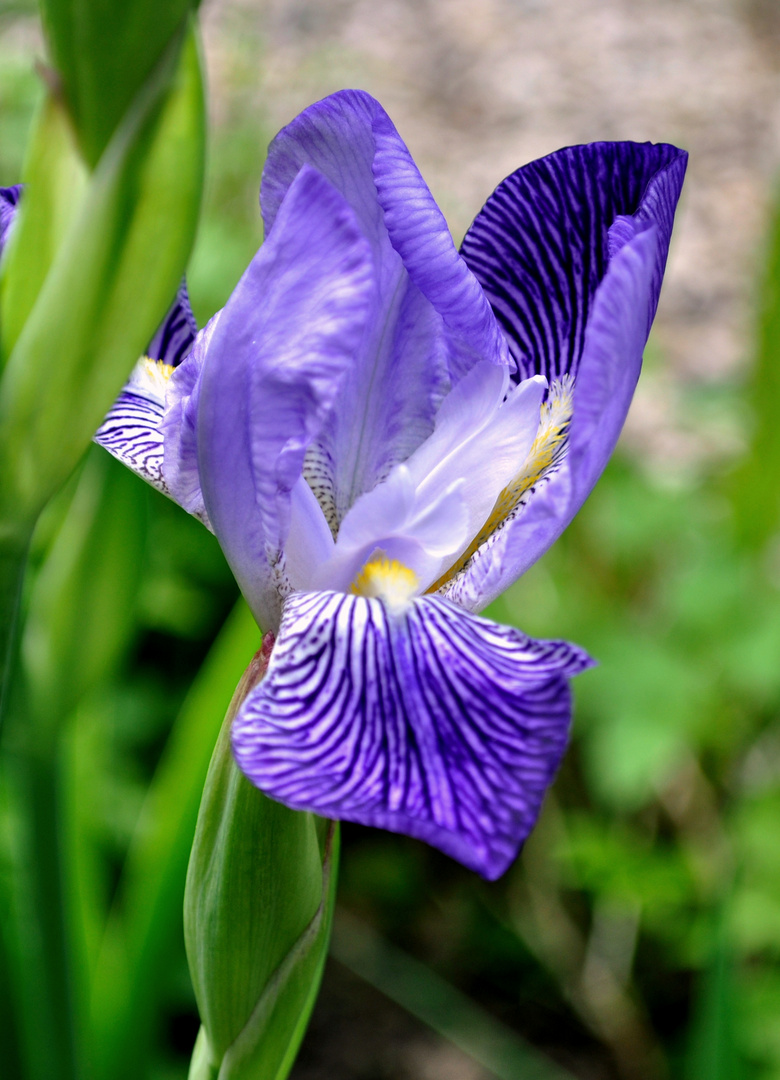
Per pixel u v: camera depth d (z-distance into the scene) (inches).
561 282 15.9
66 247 14.1
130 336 14.2
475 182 55.5
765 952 28.2
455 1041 30.3
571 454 14.4
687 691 28.5
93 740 22.8
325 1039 32.0
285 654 14.6
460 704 14.4
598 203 15.7
